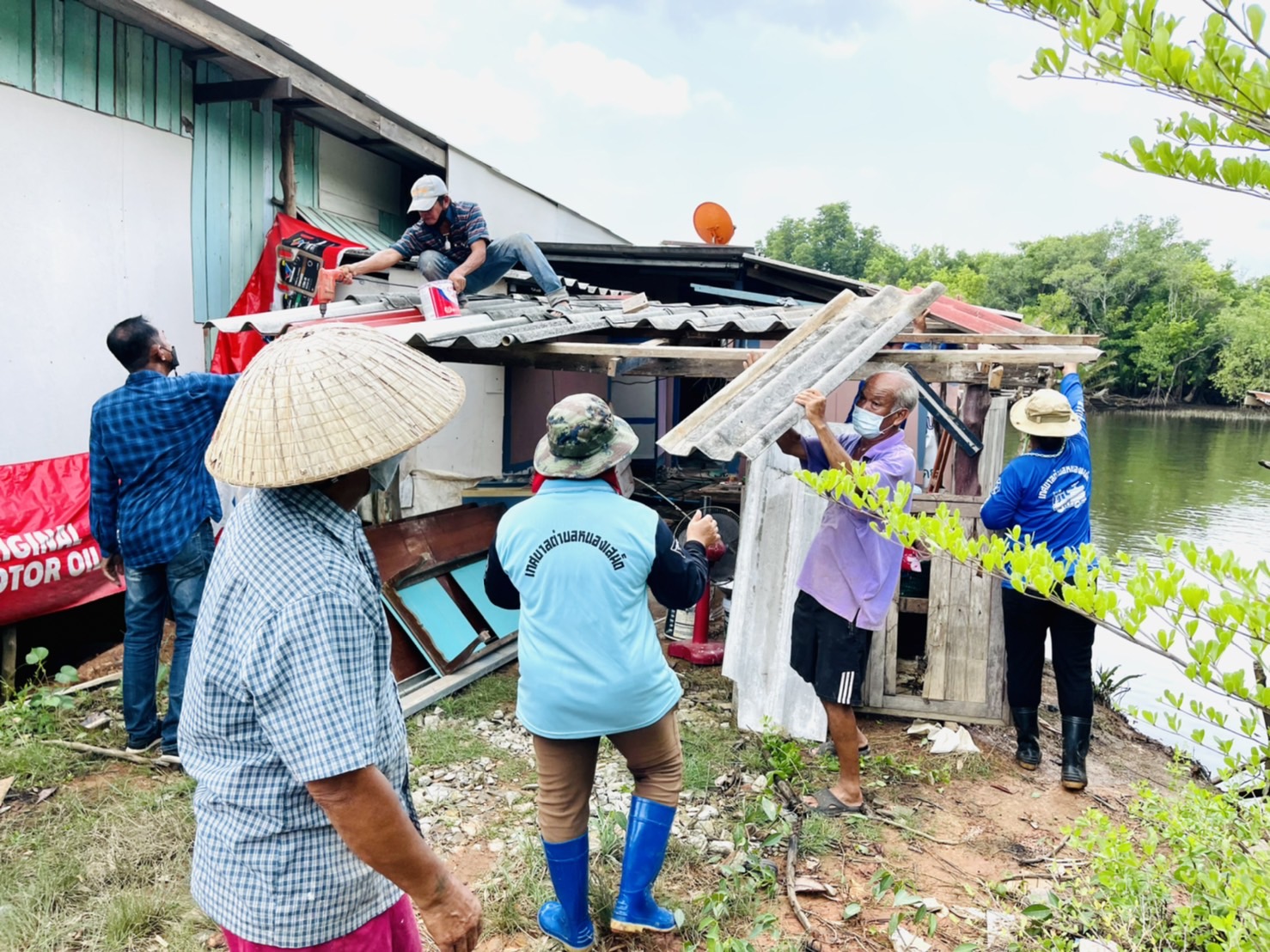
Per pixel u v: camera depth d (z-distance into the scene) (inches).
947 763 161.2
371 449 58.7
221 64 243.6
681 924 109.6
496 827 135.9
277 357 62.2
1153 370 1952.5
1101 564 59.8
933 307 269.1
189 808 135.3
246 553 57.1
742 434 127.6
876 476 72.6
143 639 153.3
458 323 186.2
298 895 57.6
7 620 180.4
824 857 128.5
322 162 295.7
